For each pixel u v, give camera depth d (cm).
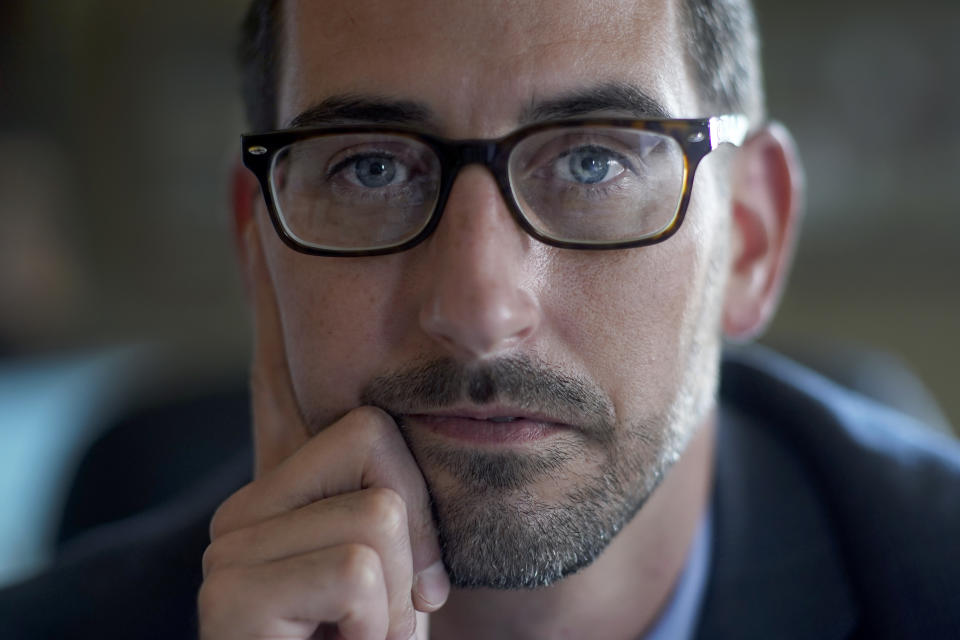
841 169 108
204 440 74
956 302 107
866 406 62
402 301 48
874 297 109
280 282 50
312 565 46
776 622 54
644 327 48
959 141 105
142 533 60
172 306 131
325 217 48
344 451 47
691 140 48
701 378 51
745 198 55
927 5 104
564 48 47
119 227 130
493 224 46
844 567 54
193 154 128
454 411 47
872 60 106
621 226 48
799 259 111
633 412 48
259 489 48
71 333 130
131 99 128
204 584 47
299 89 49
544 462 47
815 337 111
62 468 112
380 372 48
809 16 106
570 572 48
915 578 53
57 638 56
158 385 78
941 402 108
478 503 47
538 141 47
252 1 54
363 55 47
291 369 50
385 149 48
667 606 54
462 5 47
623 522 49
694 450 54
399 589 46
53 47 128
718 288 52
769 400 60
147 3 126
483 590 52
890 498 55
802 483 57
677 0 49
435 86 47
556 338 47
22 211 128
